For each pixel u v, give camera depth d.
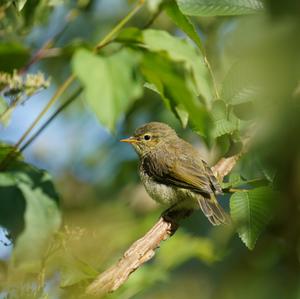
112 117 8.29
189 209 13.58
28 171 9.67
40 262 8.58
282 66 5.49
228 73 9.05
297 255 11.57
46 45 11.86
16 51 11.05
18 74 11.09
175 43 9.54
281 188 8.05
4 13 11.41
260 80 5.56
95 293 8.19
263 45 5.59
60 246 8.38
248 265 12.39
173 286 12.13
